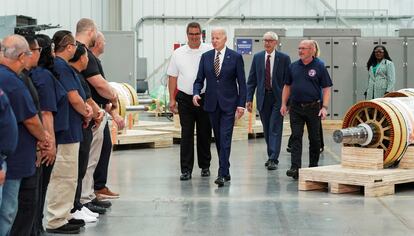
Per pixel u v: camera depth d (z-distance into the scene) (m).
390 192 8.95
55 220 6.73
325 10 23.94
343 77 20.77
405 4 23.81
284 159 12.75
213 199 8.67
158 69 24.34
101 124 7.62
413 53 20.83
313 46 9.94
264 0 24.11
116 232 6.89
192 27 9.88
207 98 9.60
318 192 9.16
